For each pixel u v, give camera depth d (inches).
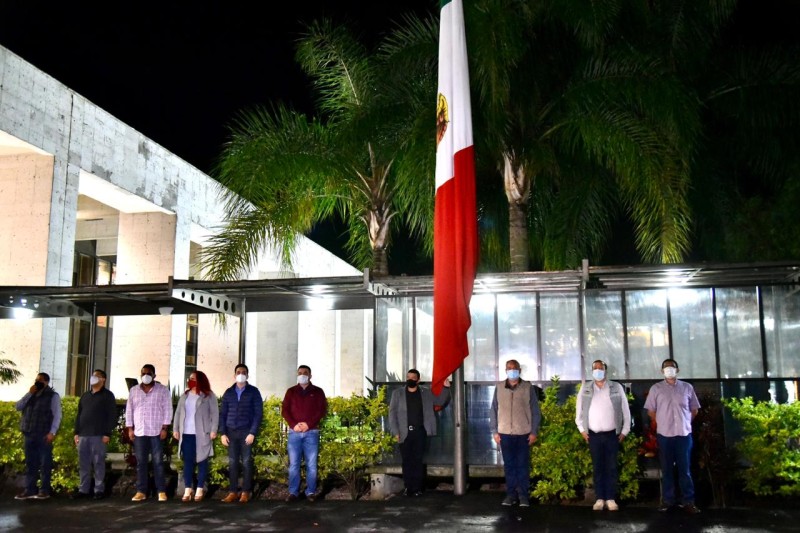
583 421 417.4
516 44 529.3
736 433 463.5
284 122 626.5
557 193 677.9
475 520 386.9
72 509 439.8
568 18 560.4
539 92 598.9
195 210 1089.4
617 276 487.5
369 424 489.7
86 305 622.5
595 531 356.2
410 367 538.0
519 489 427.8
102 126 896.3
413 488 467.2
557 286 514.0
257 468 490.6
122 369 1041.5
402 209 644.1
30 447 486.6
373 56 654.5
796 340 488.1
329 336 1481.3
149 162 982.4
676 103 532.1
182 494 494.3
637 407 468.1
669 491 405.7
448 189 458.9
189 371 1283.2
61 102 832.3
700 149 642.8
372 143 612.7
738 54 619.8
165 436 483.2
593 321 515.8
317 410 462.9
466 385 513.3
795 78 603.2
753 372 491.5
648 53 581.0
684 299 506.3
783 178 666.2
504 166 611.2
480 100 552.1
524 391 432.8
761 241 674.2
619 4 548.1
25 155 821.2
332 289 556.7
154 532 370.3
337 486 501.7
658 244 560.1
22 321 812.0
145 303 619.5
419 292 548.7
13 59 765.3
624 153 539.5
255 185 601.6
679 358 501.0
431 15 604.4
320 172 612.4
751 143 641.0
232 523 390.0
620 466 430.0
